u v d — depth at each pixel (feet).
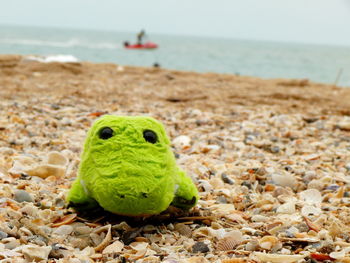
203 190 2.54
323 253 1.77
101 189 1.80
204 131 4.19
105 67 8.73
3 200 2.10
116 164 1.80
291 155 3.47
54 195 2.31
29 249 1.66
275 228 1.98
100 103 5.25
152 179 1.79
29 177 2.59
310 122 4.90
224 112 5.16
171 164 1.92
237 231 1.91
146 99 5.77
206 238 1.94
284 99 6.32
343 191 2.53
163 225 2.02
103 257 1.72
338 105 6.02
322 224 2.07
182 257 1.73
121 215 1.98
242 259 1.68
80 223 1.99
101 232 1.89
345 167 3.16
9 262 1.59
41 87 5.99
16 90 5.64
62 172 2.67
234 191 2.55
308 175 2.83
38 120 4.08
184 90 6.61
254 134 4.08
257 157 3.35
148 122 1.94
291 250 1.83
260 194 2.57
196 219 2.11
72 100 5.27
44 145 3.36
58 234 1.89
